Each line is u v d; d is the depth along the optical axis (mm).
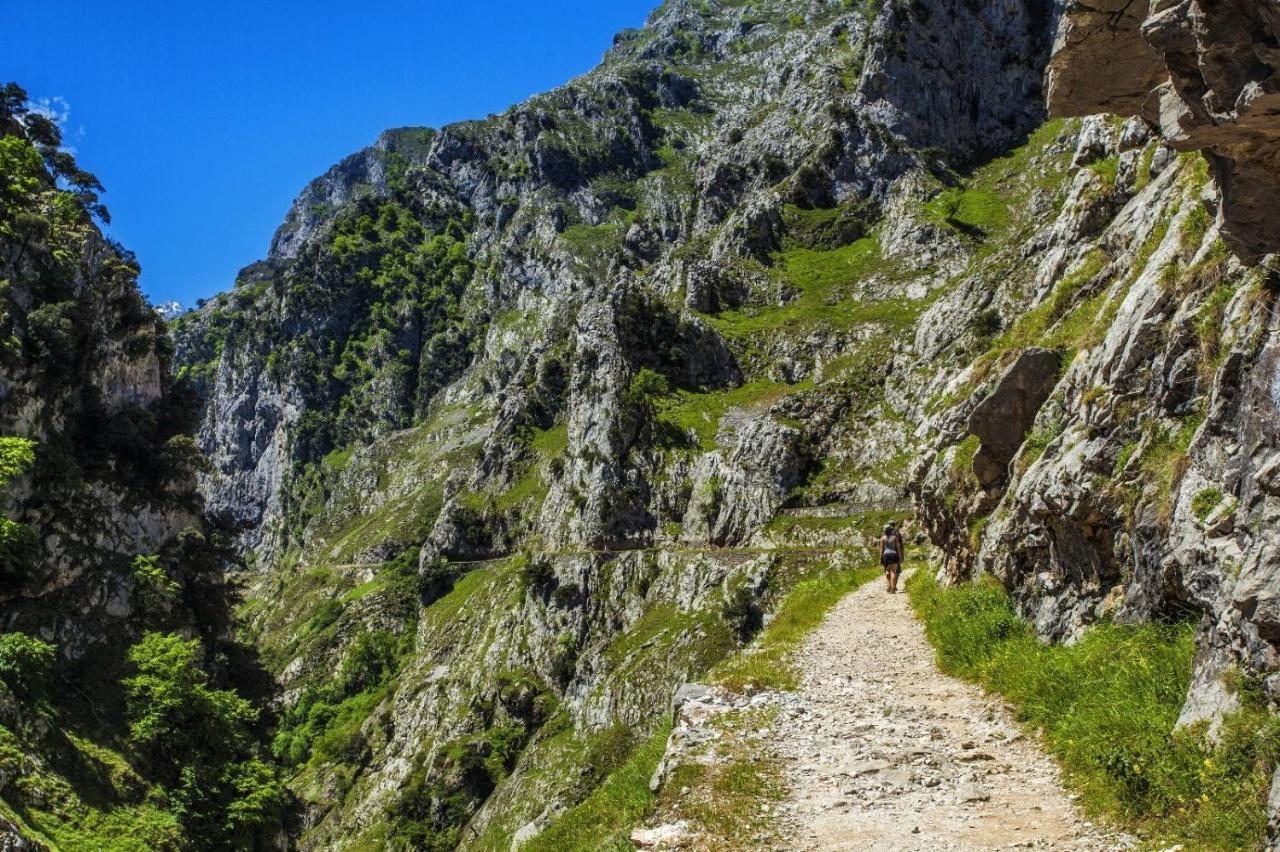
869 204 162375
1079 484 18344
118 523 93625
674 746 17734
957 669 21453
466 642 127125
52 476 86188
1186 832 11078
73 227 108125
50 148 131000
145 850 61469
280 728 151625
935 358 109000
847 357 128500
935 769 15141
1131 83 12719
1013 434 25625
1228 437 13461
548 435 153875
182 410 115812
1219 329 15383
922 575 33500
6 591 79062
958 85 174625
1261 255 11742
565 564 117250
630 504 118750
